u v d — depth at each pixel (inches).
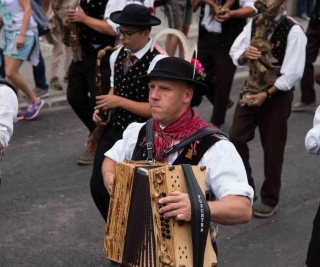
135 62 179.6
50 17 351.6
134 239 112.0
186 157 120.0
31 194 244.5
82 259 199.9
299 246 210.5
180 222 108.3
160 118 120.3
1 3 310.5
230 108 353.1
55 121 327.6
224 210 113.3
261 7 209.8
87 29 244.7
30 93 325.1
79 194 245.9
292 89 216.7
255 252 206.5
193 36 460.1
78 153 286.2
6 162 274.2
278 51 212.1
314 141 154.0
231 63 297.1
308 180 262.7
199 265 108.6
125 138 134.0
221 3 290.8
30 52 320.5
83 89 257.8
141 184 111.3
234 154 120.7
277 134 219.0
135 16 175.2
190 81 118.7
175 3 378.3
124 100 181.3
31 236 213.2
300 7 546.6
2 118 149.7
